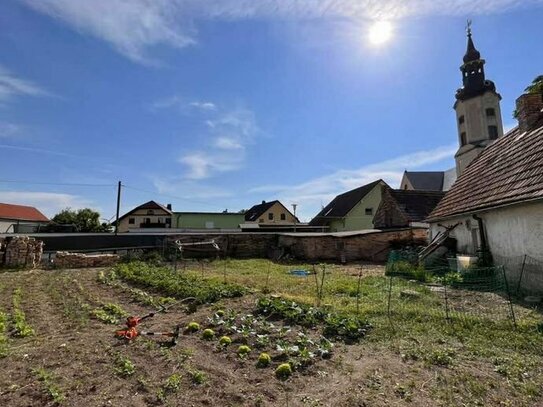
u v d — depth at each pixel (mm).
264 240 27219
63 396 4312
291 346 5891
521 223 11023
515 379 4703
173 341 6180
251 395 4363
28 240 19375
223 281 12828
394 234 24047
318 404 4121
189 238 25141
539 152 11594
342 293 11078
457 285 11656
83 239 22625
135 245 24000
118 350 5867
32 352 5883
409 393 4348
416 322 7277
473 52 43531
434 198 28891
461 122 44375
